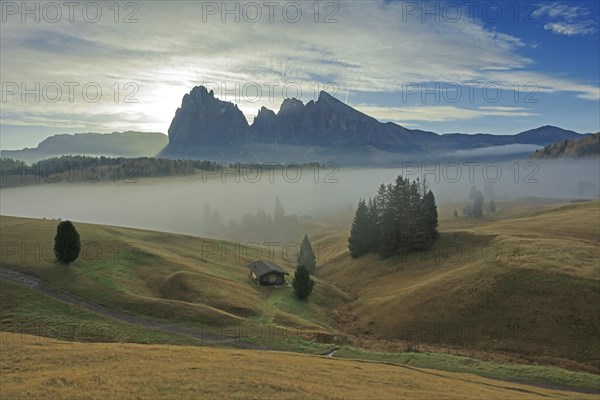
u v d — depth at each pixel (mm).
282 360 41906
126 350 40656
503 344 59500
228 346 53125
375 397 30344
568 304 62031
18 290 66000
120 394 26844
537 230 106062
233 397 27406
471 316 66438
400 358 53344
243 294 82188
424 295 76250
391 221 115625
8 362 34281
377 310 80000
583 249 78625
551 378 48188
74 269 77438
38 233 103375
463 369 50312
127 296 67438
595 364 52312
